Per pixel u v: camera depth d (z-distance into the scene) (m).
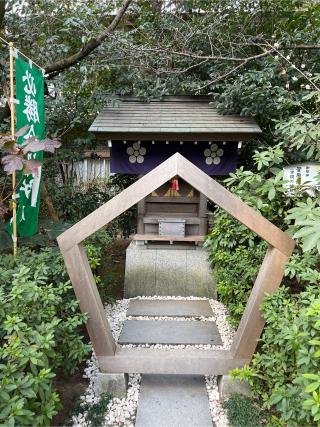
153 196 4.32
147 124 3.90
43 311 1.97
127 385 2.37
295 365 1.80
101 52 4.59
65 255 2.18
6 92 4.21
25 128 2.62
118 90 4.82
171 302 3.76
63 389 2.35
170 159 2.08
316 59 4.40
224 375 2.26
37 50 4.48
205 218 4.29
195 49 4.95
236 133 3.79
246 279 3.05
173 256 4.18
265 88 3.92
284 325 1.84
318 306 1.61
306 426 1.59
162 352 2.33
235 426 1.97
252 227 2.12
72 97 5.12
